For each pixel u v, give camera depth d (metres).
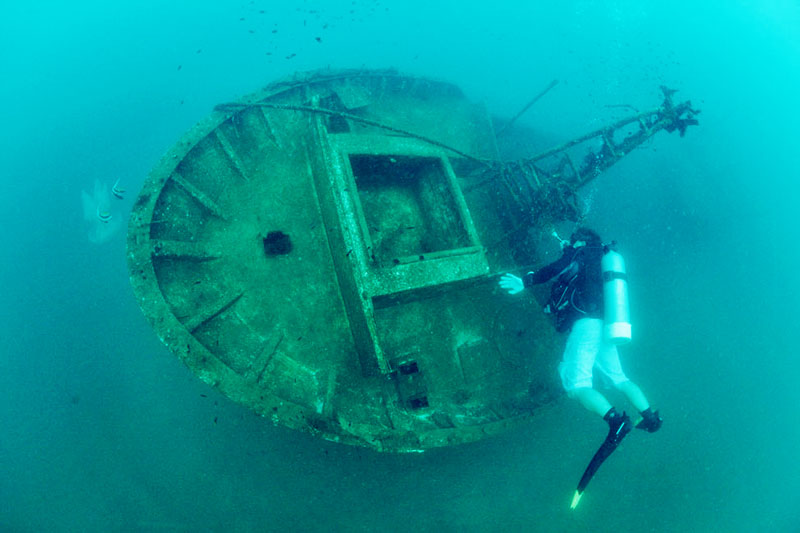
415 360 4.40
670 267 7.15
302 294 4.23
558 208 4.57
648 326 6.56
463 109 6.68
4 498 4.21
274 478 4.40
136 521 4.16
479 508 4.68
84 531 4.12
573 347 3.75
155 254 3.66
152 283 3.46
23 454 4.41
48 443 4.46
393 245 4.83
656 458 5.54
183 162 4.33
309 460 4.52
